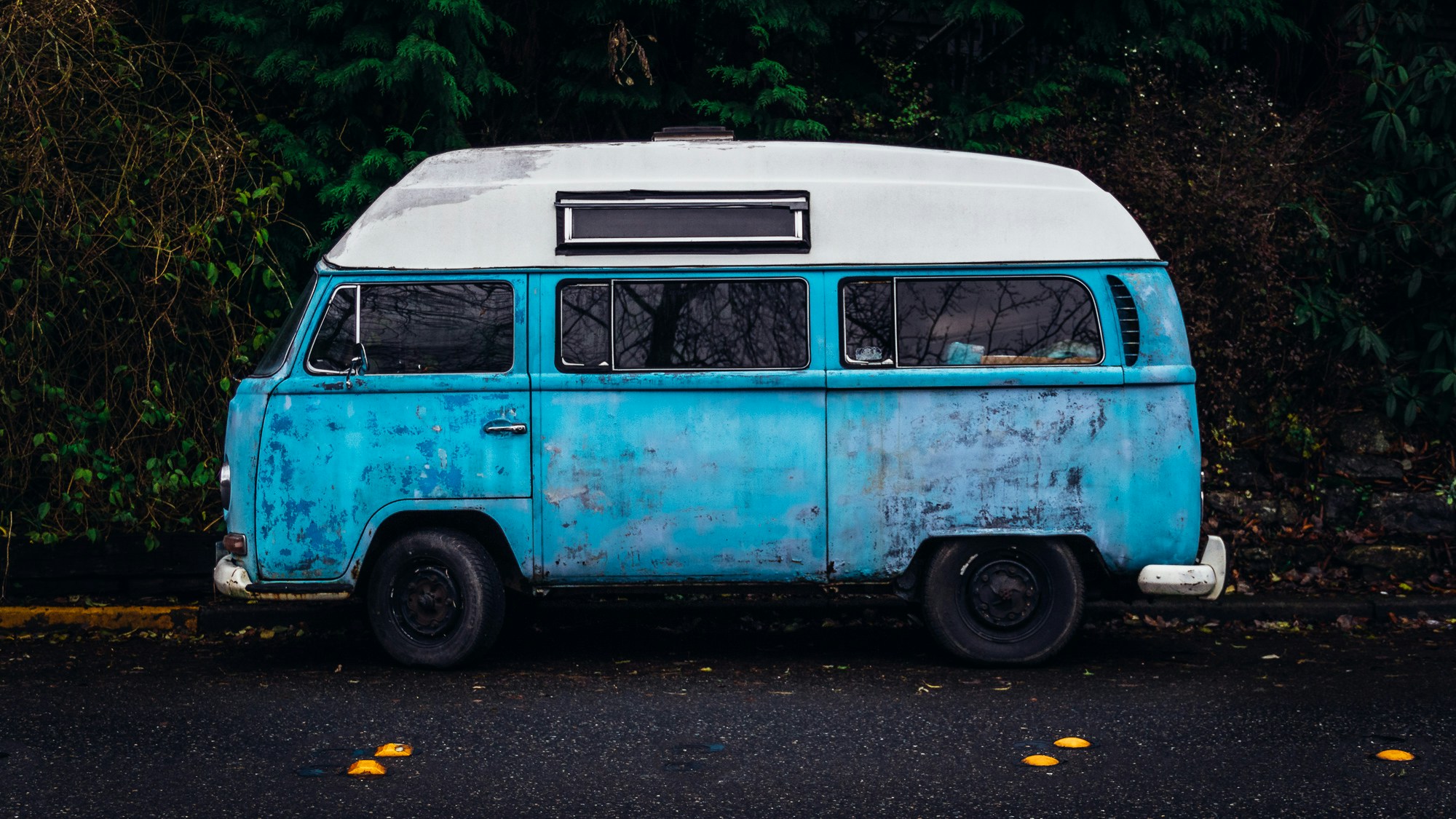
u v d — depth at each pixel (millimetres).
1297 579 8547
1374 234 9461
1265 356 9172
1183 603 7977
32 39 8188
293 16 8844
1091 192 6828
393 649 6688
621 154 6816
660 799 4539
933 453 6594
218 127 8789
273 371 6621
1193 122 9297
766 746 5211
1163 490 6598
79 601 8242
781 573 6605
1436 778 4730
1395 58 9875
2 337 8180
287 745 5242
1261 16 9914
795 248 6652
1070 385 6582
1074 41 10039
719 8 9297
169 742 5301
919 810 4410
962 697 6059
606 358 6605
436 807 4453
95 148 8461
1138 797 4527
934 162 6848
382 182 8969
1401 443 9281
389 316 6625
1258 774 4789
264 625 7965
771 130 9570
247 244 8719
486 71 9078
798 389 6586
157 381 8344
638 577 6594
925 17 10391
